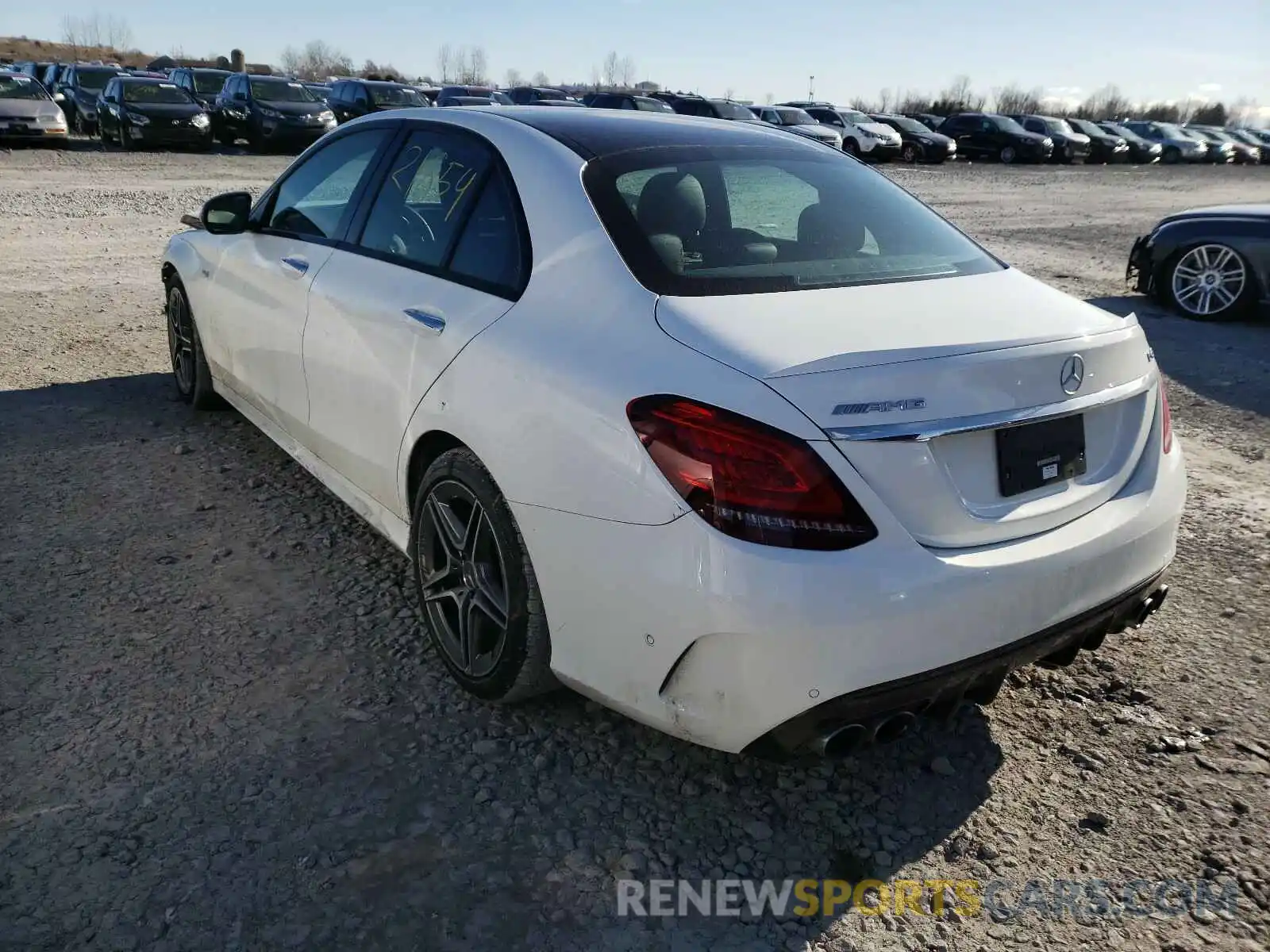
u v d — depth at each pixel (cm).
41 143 2002
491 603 266
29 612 317
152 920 205
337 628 317
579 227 263
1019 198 2088
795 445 201
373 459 318
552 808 244
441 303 287
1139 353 262
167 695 278
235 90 2225
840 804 252
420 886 218
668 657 216
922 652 210
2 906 206
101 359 605
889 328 228
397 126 354
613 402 222
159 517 389
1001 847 239
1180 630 340
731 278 248
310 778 249
